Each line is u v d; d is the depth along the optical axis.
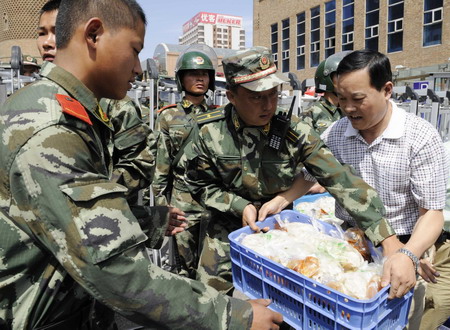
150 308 1.08
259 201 2.29
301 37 29.39
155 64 3.40
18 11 25.75
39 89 1.10
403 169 1.82
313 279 1.47
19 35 26.05
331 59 3.78
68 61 1.17
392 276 1.46
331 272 1.48
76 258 1.00
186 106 3.59
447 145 2.71
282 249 1.65
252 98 1.94
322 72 3.88
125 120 2.42
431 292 2.21
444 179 1.78
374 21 23.39
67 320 1.24
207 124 2.23
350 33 25.12
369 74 1.68
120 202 1.08
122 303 1.06
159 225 1.87
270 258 1.64
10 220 1.07
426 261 1.78
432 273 1.76
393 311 1.49
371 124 1.80
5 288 1.11
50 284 1.15
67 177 1.01
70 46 1.15
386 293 1.39
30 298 1.14
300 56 29.73
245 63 1.89
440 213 1.77
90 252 0.99
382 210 1.79
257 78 1.88
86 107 1.18
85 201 1.01
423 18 20.33
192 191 2.38
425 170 1.76
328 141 2.16
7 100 1.13
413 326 2.04
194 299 1.15
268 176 2.17
